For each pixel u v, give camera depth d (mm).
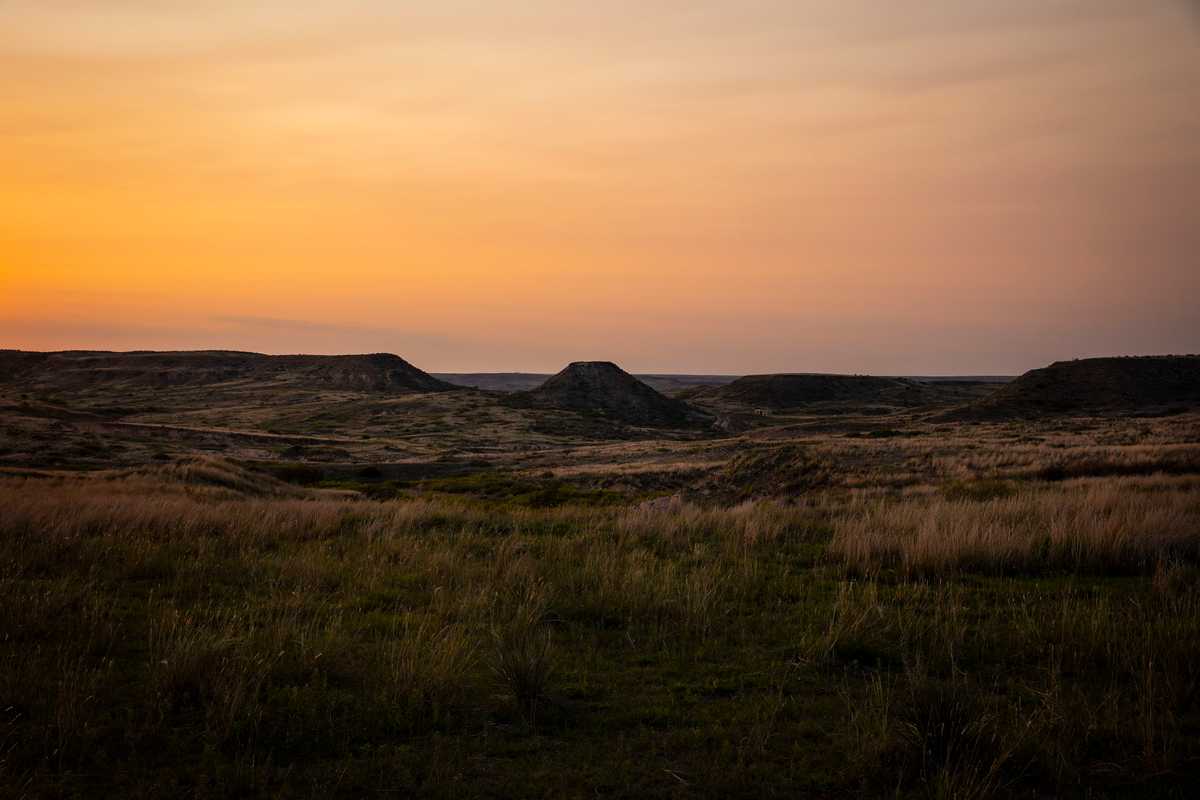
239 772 4133
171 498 18375
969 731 4504
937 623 6938
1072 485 20422
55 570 8836
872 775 4246
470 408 143125
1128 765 4406
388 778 4258
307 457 76688
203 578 8734
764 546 11656
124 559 9492
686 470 47500
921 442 47344
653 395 168125
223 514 13562
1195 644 5875
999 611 7590
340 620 6984
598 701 5492
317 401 160500
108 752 4449
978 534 10281
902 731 4609
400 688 5262
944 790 3975
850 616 7148
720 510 15422
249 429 114188
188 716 4926
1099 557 9758
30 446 57312
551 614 7734
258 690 5105
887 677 5941
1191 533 10258
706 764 4449
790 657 6469
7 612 6555
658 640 6922
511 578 8789
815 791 4203
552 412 143250
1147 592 8242
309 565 9320
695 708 5336
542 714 5176
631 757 4578
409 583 8914
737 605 8055
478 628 7031
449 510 15625
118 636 6492
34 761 4262
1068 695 5410
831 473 26344
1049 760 4348
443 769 4309
